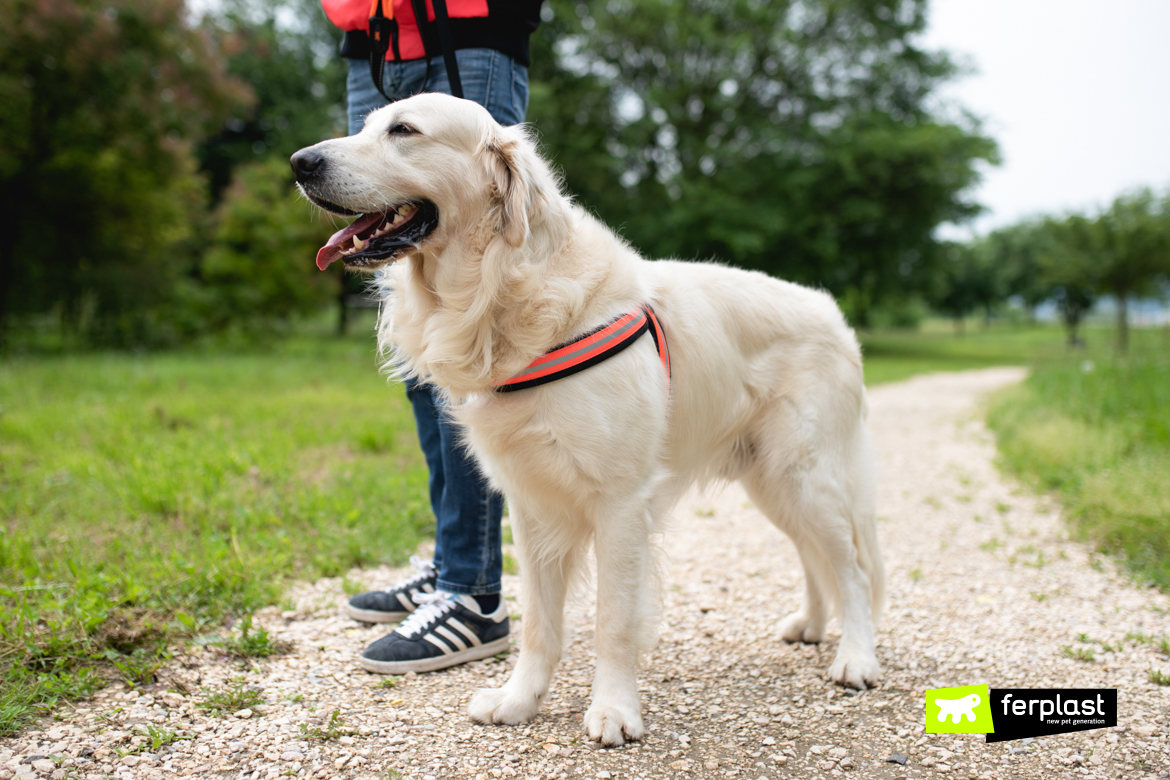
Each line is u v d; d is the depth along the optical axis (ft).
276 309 51.75
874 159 72.69
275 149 82.58
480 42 8.56
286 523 12.60
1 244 47.32
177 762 6.42
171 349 48.39
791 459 8.64
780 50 75.36
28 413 20.74
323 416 23.24
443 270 7.27
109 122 46.44
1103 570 12.07
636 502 7.17
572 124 74.64
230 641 8.60
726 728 7.35
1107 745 7.03
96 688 7.54
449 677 8.38
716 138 79.15
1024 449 20.86
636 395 7.03
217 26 52.80
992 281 163.12
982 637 9.58
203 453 16.25
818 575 9.09
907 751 6.97
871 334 135.74
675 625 9.99
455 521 8.83
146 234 51.93
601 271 7.27
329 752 6.68
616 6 72.74
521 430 6.99
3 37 40.93
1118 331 46.32
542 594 7.70
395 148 7.09
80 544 10.84
